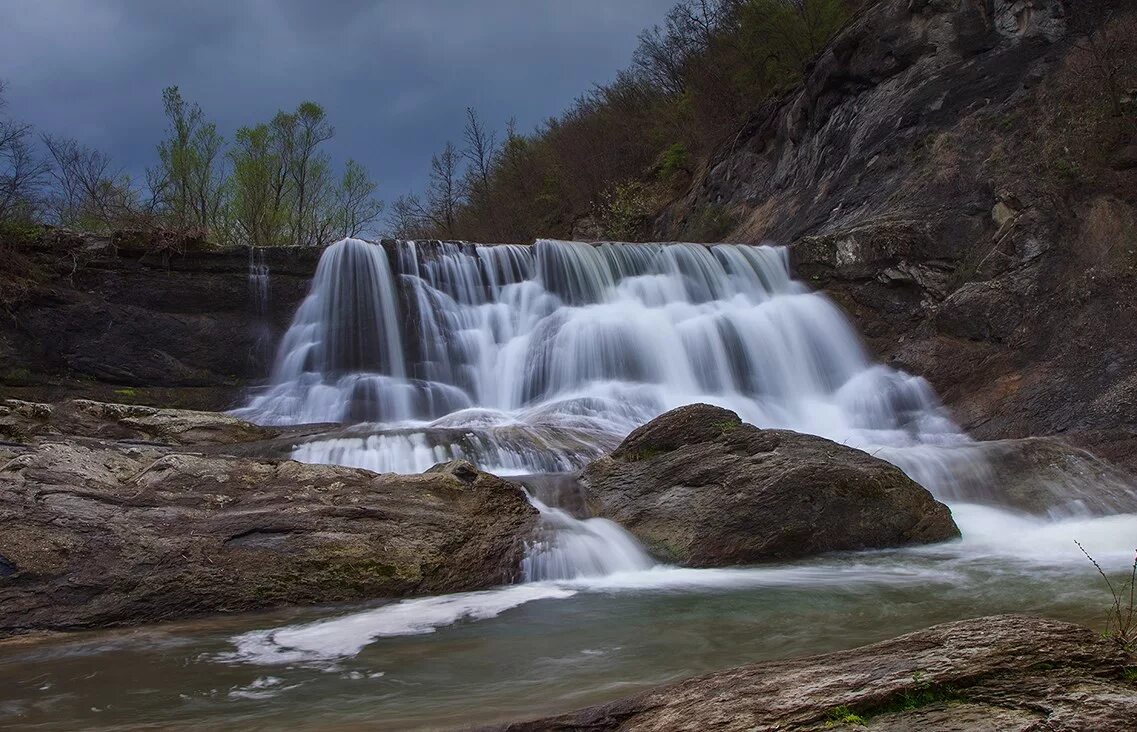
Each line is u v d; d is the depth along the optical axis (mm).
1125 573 8125
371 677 5766
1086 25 19078
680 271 19578
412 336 17391
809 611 7145
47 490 8023
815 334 17797
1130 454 11844
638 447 10984
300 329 16984
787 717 3770
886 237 18047
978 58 21141
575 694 5117
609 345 17109
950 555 9359
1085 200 16031
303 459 10953
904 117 21656
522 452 11789
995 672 3779
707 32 37156
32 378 15281
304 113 30484
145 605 7504
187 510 8305
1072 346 14438
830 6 29391
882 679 3867
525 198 44906
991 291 15883
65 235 16438
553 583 8719
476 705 4992
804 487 9625
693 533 9477
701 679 4445
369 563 8297
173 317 16484
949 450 12047
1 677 6012
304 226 30891
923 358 16141
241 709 5176
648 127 39625
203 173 27688
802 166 25781
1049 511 10945
